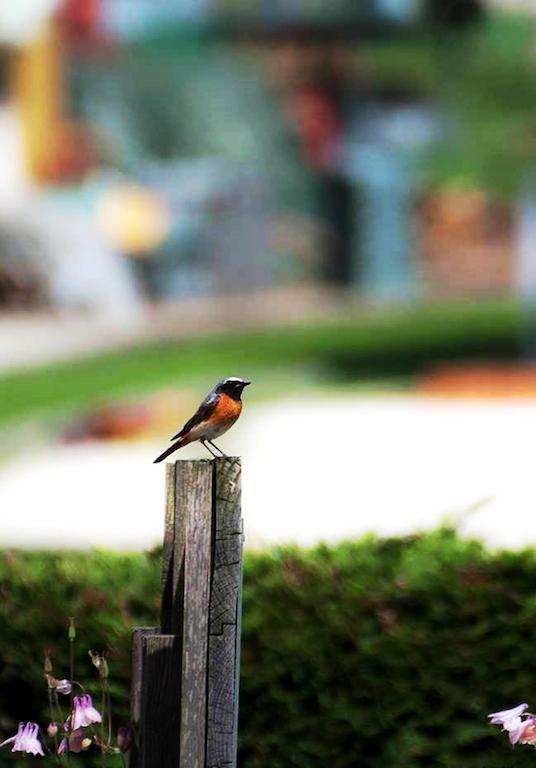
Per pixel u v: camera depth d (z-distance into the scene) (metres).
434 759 5.39
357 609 5.49
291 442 24.41
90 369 29.34
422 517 17.02
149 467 24.27
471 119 30.95
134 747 4.69
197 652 4.43
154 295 30.72
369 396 30.47
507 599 5.39
